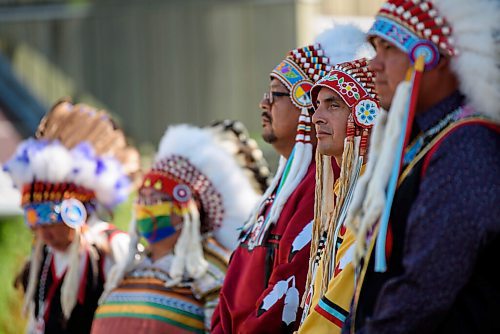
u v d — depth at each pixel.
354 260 5.63
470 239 5.13
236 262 8.31
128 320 9.90
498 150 5.32
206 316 9.81
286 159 8.32
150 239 10.09
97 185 11.18
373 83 6.96
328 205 7.20
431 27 5.45
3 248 16.48
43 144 11.16
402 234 5.38
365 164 6.75
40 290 11.18
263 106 8.35
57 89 22.95
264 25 20.39
